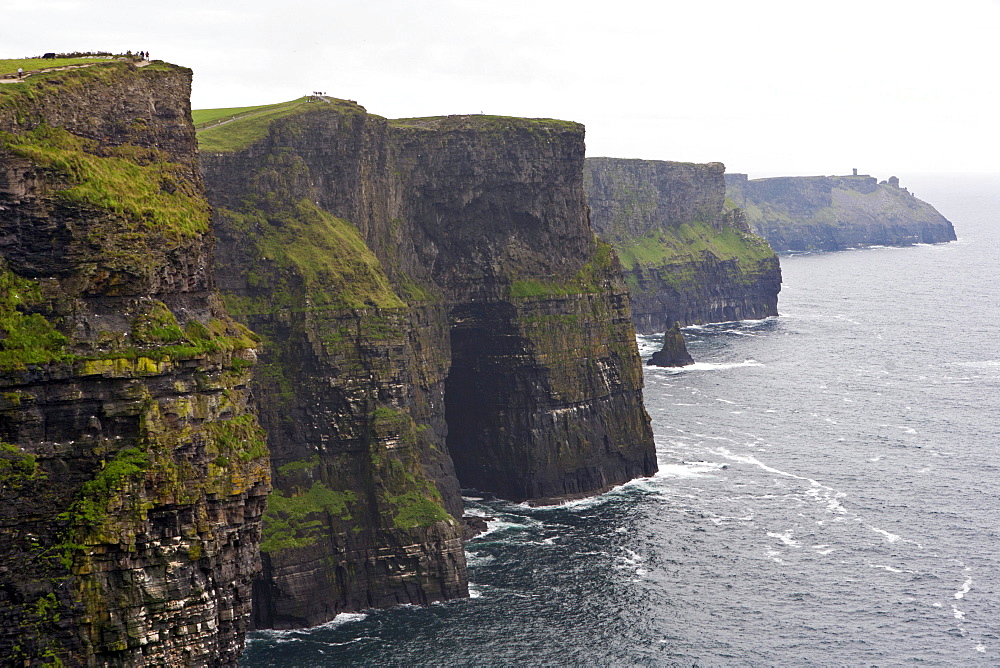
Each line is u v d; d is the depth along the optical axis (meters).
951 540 169.00
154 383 84.62
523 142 199.75
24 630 78.94
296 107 175.50
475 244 197.75
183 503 84.44
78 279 83.06
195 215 95.31
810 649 134.25
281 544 144.62
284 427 155.25
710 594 149.12
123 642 81.75
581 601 146.88
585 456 197.50
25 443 80.00
